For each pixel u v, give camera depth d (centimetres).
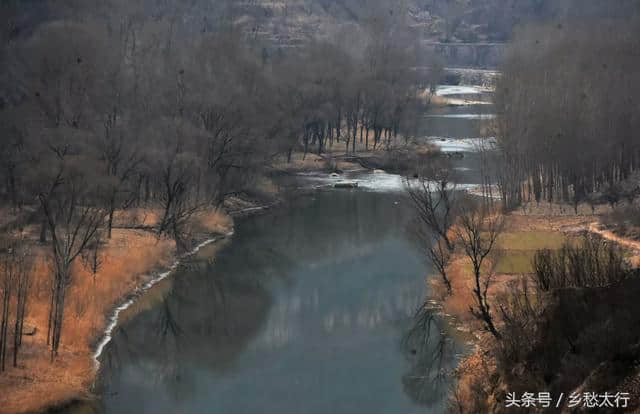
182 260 8569
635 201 9806
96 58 11450
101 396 5347
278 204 11700
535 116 10769
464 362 5597
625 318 3738
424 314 6850
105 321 6650
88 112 10631
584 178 10806
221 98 10950
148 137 9631
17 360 5194
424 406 5188
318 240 9656
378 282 7919
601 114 10875
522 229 8656
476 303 6262
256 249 9206
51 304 5544
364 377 5700
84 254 7419
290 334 6612
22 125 9956
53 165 7850
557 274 4575
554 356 3959
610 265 4166
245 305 7312
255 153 11294
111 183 8219
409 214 10844
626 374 3412
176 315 7019
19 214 8456
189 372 5862
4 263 6231
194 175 9350
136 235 8588
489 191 11181
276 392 5488
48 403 4881
